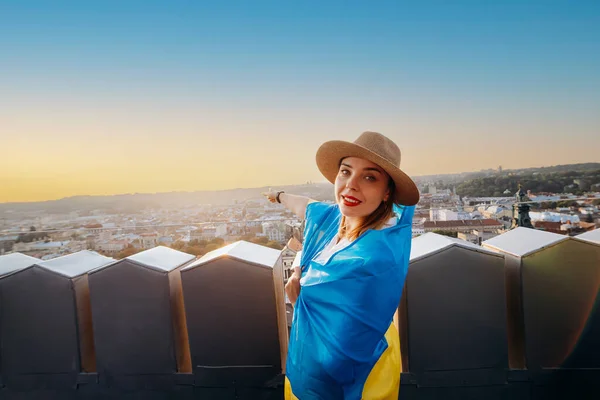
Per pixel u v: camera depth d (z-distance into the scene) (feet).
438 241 6.22
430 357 5.82
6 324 6.51
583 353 5.68
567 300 5.69
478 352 5.78
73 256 7.22
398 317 6.13
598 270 5.62
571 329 5.70
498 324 5.74
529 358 5.79
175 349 6.32
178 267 6.57
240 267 5.97
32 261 7.29
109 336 6.34
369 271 3.84
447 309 5.76
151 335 6.26
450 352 5.80
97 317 6.32
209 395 6.23
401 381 5.91
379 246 4.05
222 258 6.00
